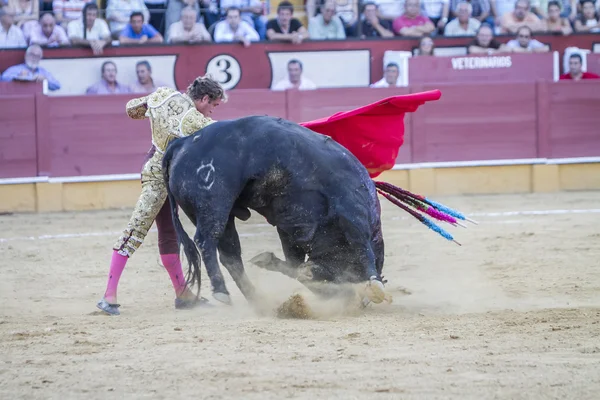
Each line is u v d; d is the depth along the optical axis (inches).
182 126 443.5
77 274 614.2
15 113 1027.9
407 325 389.7
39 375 312.2
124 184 1044.5
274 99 1047.6
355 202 412.2
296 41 1099.9
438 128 1085.1
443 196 1066.1
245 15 1123.9
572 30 1166.3
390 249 691.4
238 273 436.1
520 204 971.9
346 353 331.0
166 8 1106.7
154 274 607.2
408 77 1084.5
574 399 269.0
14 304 502.9
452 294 502.0
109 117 1039.6
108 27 1090.1
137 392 286.8
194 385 291.7
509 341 350.0
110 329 397.4
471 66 1096.2
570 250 660.1
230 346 348.8
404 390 280.2
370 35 1135.0
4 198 1024.9
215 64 1096.8
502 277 558.9
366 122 467.2
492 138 1093.1
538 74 1111.0
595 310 418.0
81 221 920.3
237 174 411.5
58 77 1074.1
